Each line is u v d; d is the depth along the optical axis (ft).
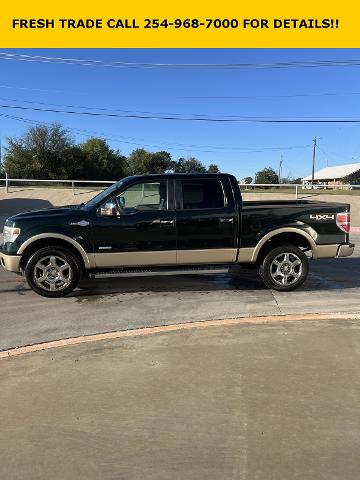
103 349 16.03
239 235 24.30
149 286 26.07
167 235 23.84
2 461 9.82
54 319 19.86
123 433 10.84
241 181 111.45
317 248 24.95
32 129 217.77
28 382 13.50
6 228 23.66
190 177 24.25
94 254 23.38
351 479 9.22
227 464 9.69
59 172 221.66
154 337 17.17
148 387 13.09
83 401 12.34
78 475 9.36
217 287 25.85
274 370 14.10
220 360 14.89
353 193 96.68
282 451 10.12
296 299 23.22
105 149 241.35
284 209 24.63
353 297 23.65
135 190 23.91
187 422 11.29
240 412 11.72
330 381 13.34
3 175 214.69
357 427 11.01
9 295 24.08
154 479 9.23
